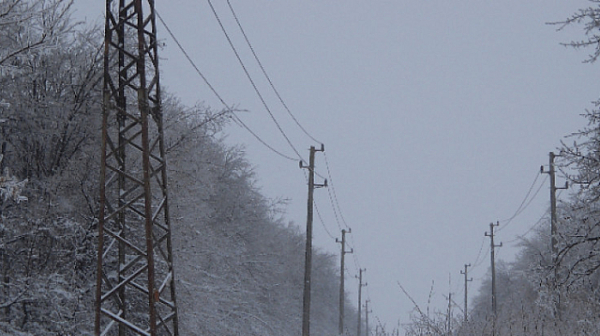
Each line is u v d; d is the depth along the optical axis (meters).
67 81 25.56
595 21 16.41
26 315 22.12
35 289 21.34
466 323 20.00
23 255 22.80
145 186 17.84
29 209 23.12
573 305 19.62
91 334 23.30
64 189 24.77
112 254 24.47
